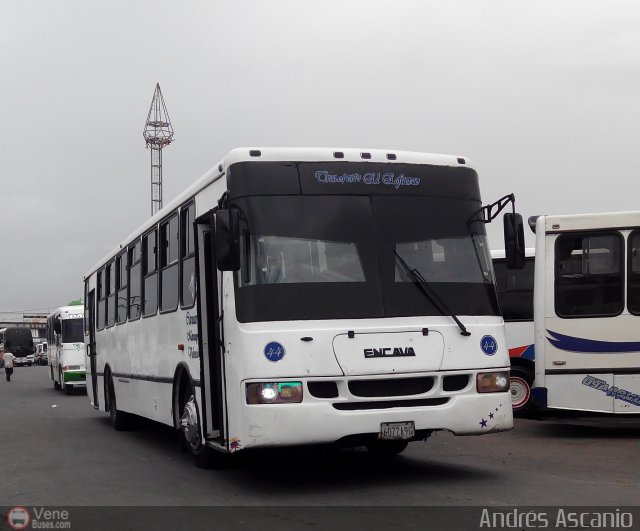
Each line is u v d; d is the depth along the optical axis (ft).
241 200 28.55
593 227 43.98
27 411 71.36
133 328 46.78
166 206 39.11
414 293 28.76
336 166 29.58
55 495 29.58
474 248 30.32
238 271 28.07
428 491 28.14
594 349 43.37
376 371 27.48
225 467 34.78
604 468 33.24
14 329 264.11
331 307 27.89
